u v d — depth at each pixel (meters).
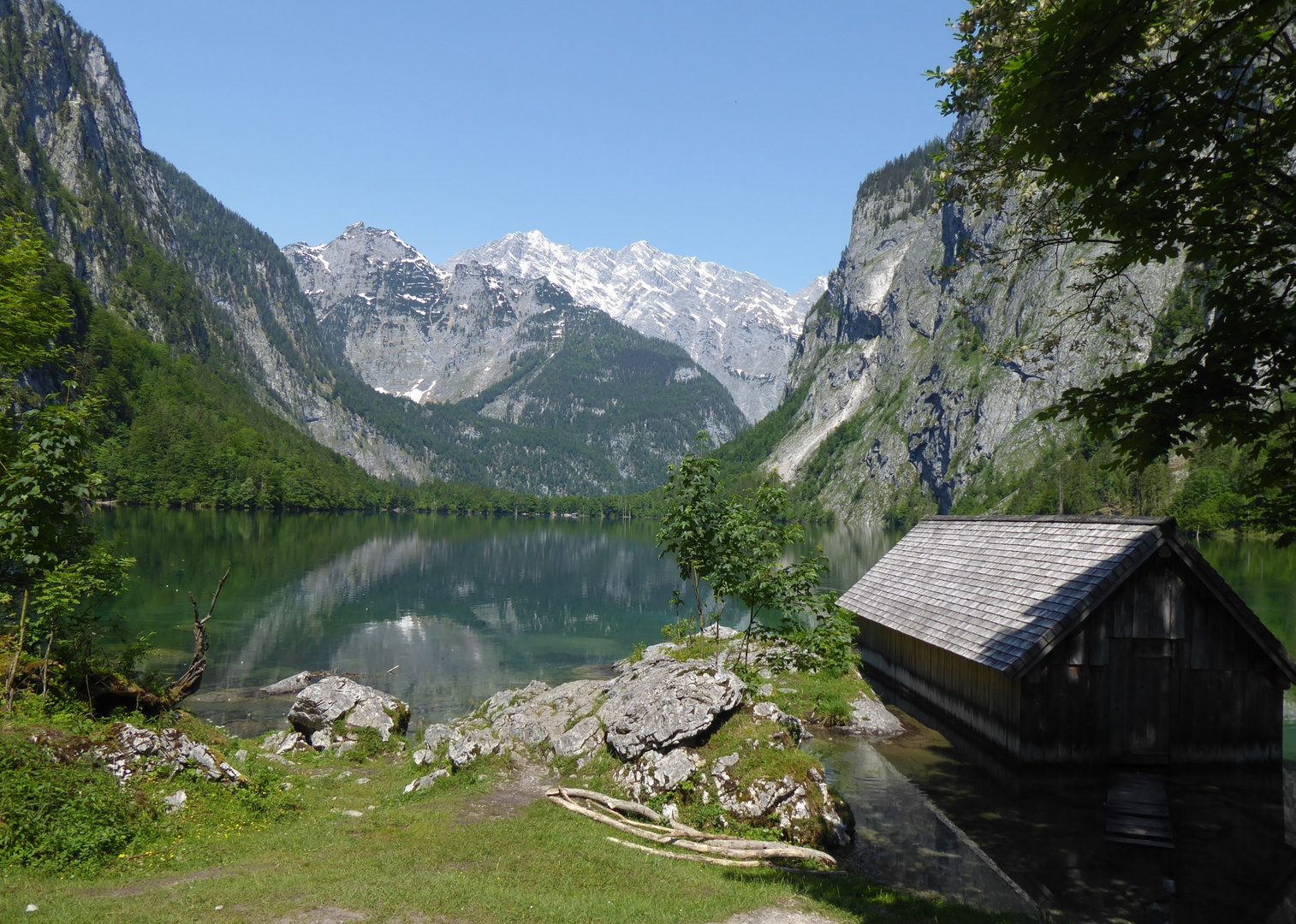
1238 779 19.84
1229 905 13.63
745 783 16.67
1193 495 114.62
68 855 12.14
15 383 27.16
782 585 25.17
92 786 14.03
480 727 22.80
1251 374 10.12
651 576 88.94
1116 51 9.50
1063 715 20.39
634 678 21.23
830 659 26.20
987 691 22.59
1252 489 11.02
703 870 13.74
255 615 50.62
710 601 65.19
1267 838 16.44
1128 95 9.78
